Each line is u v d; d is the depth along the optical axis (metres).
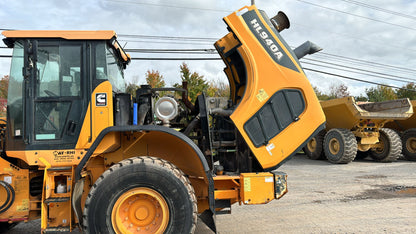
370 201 5.43
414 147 11.27
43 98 3.23
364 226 4.08
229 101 4.17
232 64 4.31
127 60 4.36
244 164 3.88
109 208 2.91
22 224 4.42
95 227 2.87
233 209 5.07
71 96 3.28
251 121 3.48
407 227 4.02
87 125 3.24
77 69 3.32
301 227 4.09
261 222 4.35
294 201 5.51
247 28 3.65
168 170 3.03
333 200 5.53
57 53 3.30
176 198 3.00
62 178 3.22
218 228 4.13
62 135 3.23
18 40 3.28
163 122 3.44
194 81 16.28
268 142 3.49
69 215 3.06
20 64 3.28
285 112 3.54
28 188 3.35
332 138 10.60
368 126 10.66
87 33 3.31
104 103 3.26
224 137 4.18
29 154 3.18
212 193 3.23
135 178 2.96
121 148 3.55
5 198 3.30
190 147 3.25
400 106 10.61
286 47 3.69
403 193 6.02
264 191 3.46
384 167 9.62
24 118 3.20
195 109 4.16
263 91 3.51
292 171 8.99
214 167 3.78
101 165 3.56
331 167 9.74
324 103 11.17
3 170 3.27
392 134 10.73
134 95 3.76
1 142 3.59
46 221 3.06
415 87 31.50
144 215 3.05
